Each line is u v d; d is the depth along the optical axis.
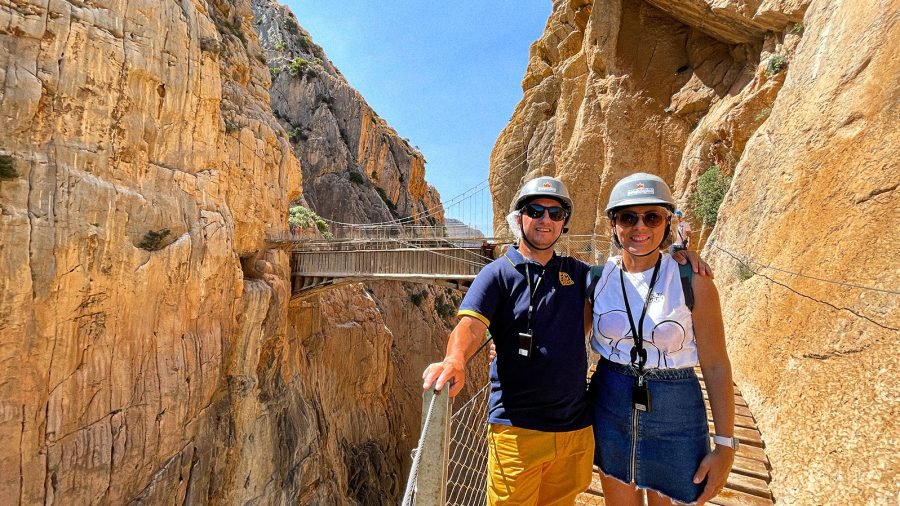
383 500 26.67
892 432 2.84
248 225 18.62
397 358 38.75
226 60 19.19
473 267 20.52
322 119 63.44
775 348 4.99
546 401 2.19
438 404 1.77
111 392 10.55
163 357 12.20
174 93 13.12
